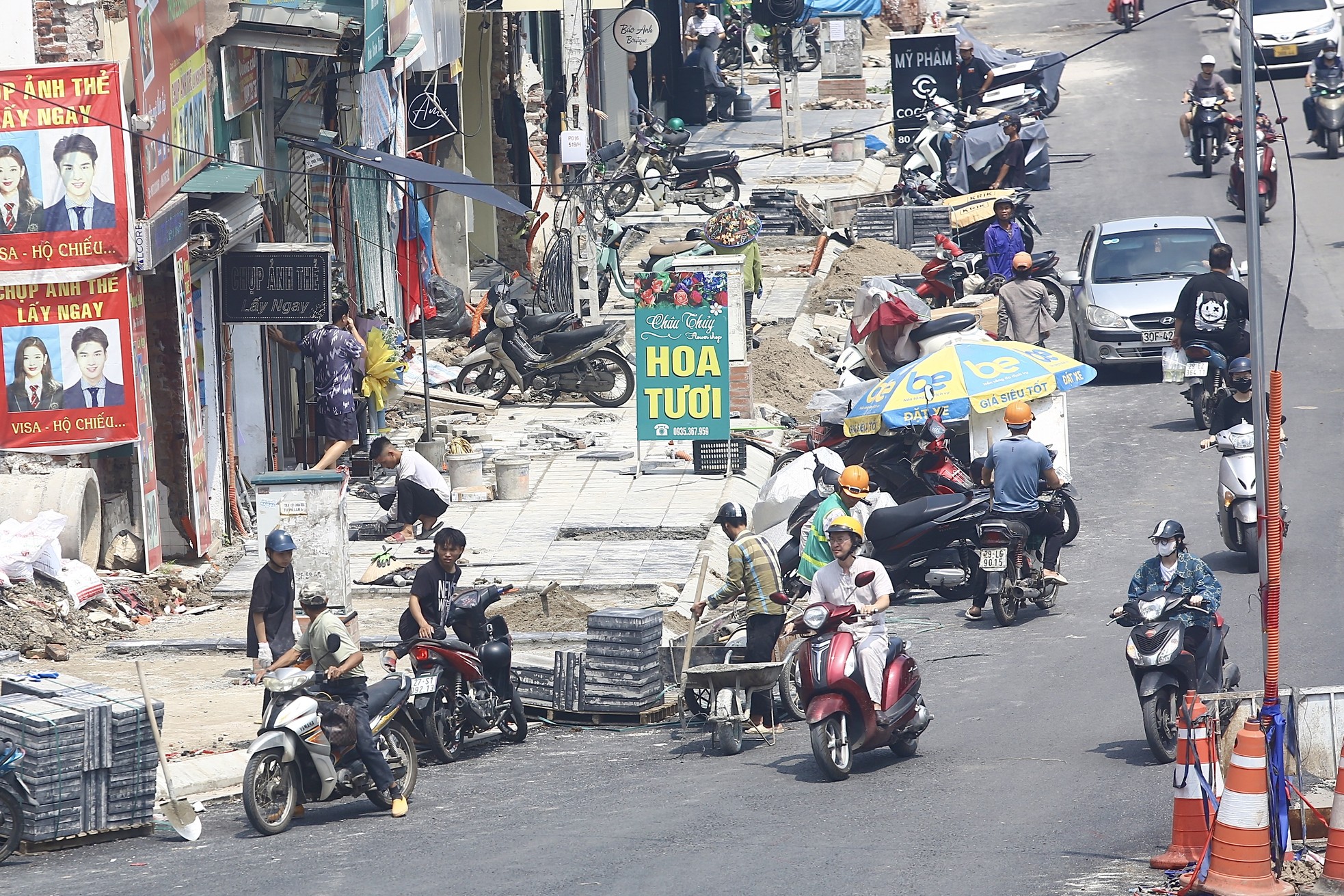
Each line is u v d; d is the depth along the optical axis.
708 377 80.94
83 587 63.50
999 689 53.28
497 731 52.16
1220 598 46.22
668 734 52.34
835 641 44.97
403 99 106.56
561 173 133.88
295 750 42.69
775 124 186.00
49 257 65.00
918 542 64.50
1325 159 153.38
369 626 62.91
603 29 160.88
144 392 67.56
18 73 64.06
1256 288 40.31
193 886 37.12
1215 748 35.84
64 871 39.41
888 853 37.06
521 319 97.75
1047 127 177.38
